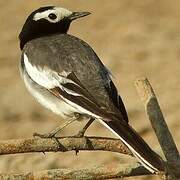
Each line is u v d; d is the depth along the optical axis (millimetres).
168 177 10102
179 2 27703
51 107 11531
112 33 25609
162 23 26047
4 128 18953
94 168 10445
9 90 21453
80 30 26141
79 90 11117
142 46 24203
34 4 28719
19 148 10391
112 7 27703
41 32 12477
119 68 22672
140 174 10461
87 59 11508
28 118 19453
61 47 11773
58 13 12477
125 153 10562
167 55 23391
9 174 10453
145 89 11039
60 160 16578
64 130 18328
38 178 10430
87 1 28562
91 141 10547
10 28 26656
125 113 10898
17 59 23797
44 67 11602
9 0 29125
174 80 21469
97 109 10727
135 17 26672
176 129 17875
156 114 10859
